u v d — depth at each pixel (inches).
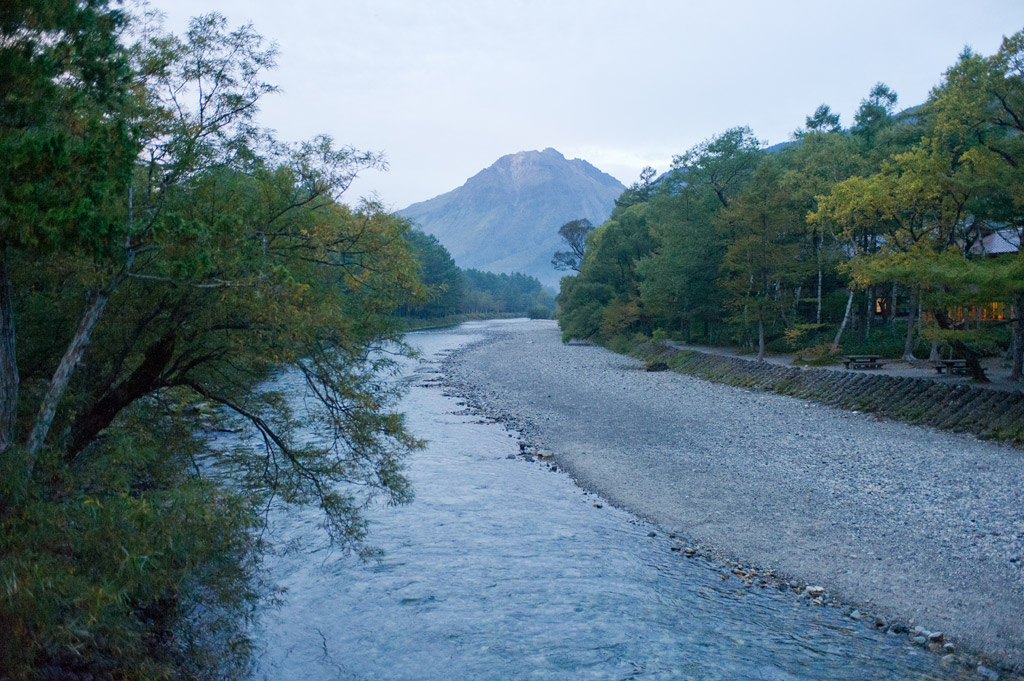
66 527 302.4
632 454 970.1
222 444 653.9
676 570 573.3
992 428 944.3
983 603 481.7
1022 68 994.1
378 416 488.7
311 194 474.9
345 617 489.7
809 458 893.2
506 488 828.0
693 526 681.0
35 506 293.6
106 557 305.4
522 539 650.8
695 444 1008.2
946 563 548.1
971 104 1050.7
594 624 476.4
